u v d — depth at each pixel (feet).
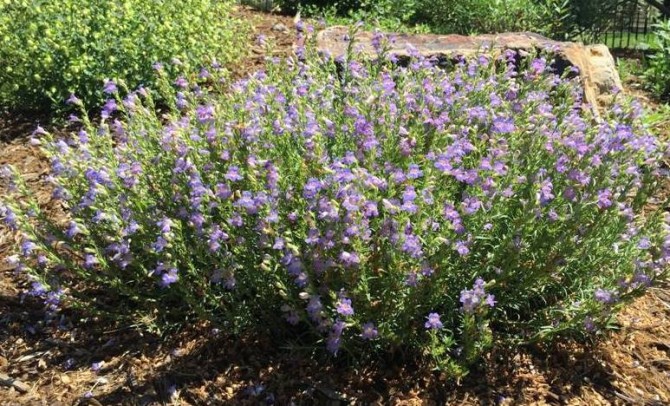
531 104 11.66
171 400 10.11
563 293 11.05
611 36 32.01
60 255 11.01
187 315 11.13
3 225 13.56
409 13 29.40
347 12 30.83
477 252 10.14
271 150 10.60
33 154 16.28
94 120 17.56
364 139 10.45
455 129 10.91
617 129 10.48
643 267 9.98
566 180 10.44
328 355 10.50
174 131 10.44
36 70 17.61
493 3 28.30
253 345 10.84
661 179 11.21
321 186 9.29
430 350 9.98
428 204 9.63
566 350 10.78
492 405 9.89
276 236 9.43
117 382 10.44
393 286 9.46
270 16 27.96
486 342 9.53
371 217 9.96
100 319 11.55
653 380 10.47
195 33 19.54
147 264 11.07
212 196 9.76
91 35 17.90
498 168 9.78
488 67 13.34
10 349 11.10
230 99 12.01
